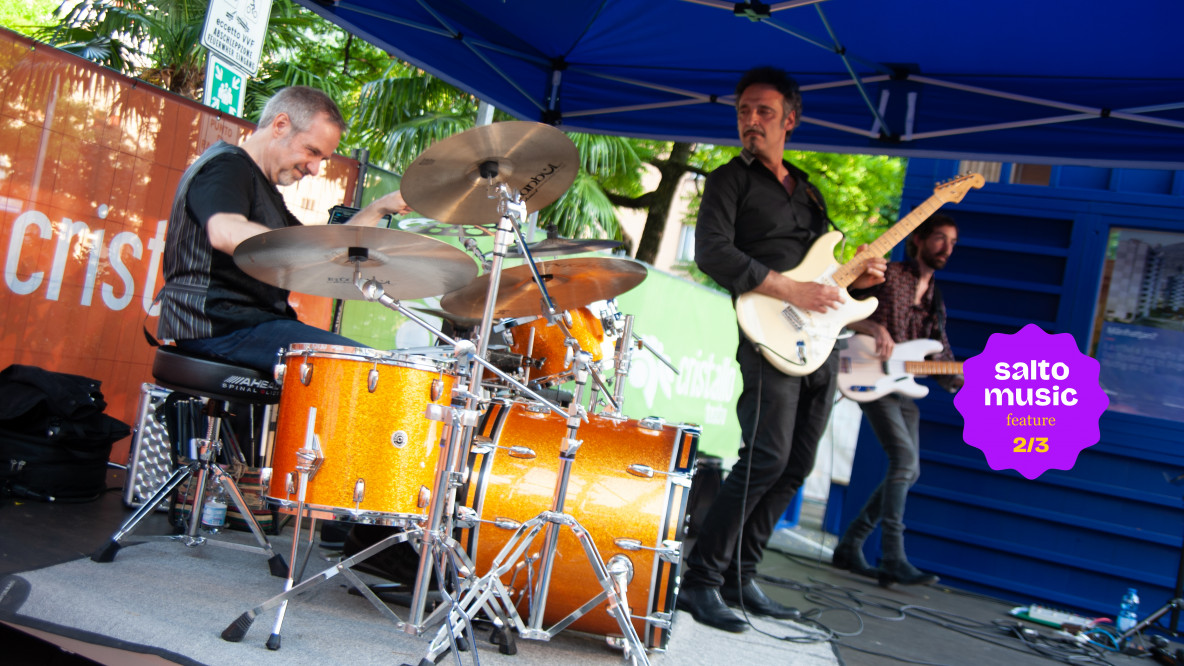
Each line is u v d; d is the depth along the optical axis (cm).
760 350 315
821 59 418
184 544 291
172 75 858
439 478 202
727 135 459
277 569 273
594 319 399
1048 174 538
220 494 315
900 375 484
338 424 208
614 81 466
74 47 816
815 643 310
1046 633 422
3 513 290
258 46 427
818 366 318
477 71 439
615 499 238
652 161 1164
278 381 231
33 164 340
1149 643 429
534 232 471
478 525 238
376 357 209
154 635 204
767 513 345
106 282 371
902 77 419
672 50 433
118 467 391
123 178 370
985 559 523
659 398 632
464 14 411
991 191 538
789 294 321
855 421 603
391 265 234
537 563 234
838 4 365
